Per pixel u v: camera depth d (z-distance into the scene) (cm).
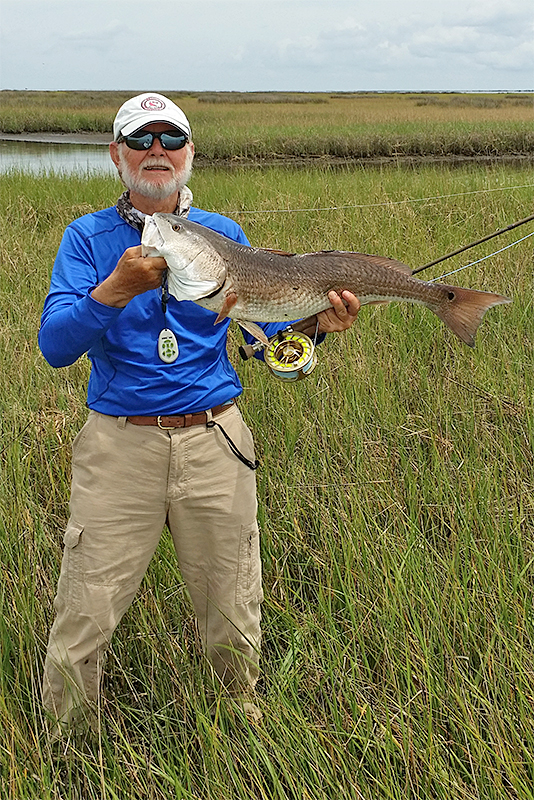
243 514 295
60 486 427
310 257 299
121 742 287
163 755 288
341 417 480
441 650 305
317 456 448
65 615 288
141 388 279
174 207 297
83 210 1173
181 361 282
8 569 354
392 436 471
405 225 977
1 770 270
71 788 262
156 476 284
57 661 288
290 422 471
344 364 543
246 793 251
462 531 372
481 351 578
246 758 267
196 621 337
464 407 496
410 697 286
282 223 1033
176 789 246
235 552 297
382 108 5694
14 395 516
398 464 448
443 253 841
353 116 4478
